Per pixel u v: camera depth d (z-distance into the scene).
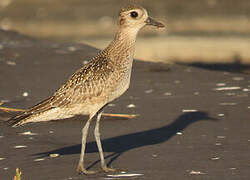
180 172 16.16
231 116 22.88
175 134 20.55
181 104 25.19
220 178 15.53
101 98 16.47
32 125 21.97
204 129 21.11
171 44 66.38
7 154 18.44
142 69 33.19
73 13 116.88
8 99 26.75
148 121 22.48
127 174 16.16
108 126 21.88
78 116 23.06
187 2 115.56
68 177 16.11
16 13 117.56
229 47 60.44
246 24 94.44
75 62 34.78
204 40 70.69
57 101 16.33
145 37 78.31
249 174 15.80
